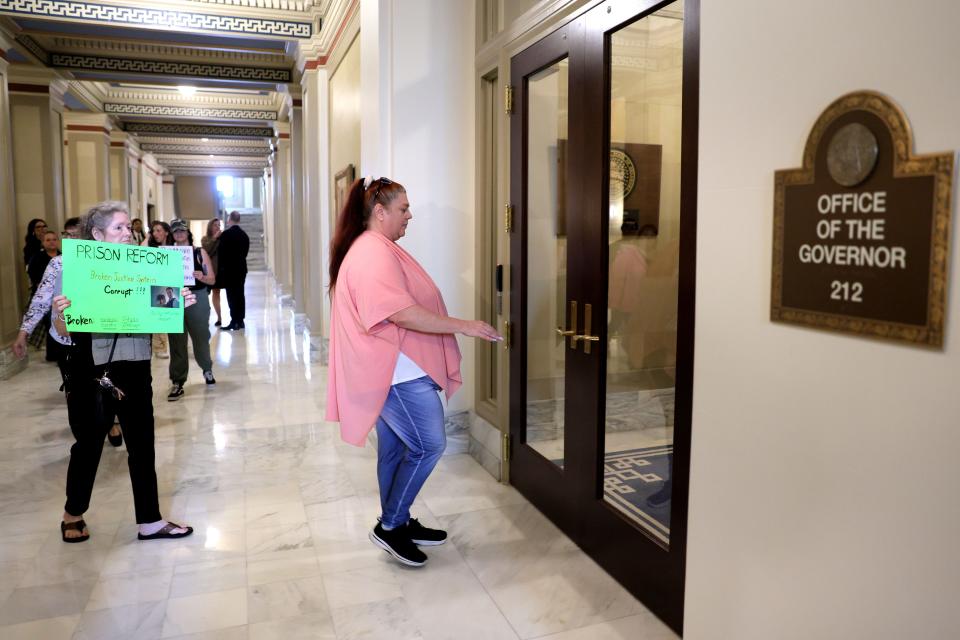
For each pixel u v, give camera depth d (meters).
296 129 9.65
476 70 4.05
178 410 5.46
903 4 1.29
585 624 2.48
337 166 6.83
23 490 3.76
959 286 1.23
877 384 1.40
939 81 1.23
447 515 3.40
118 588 2.73
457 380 2.92
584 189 2.90
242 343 8.77
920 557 1.33
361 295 2.64
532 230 3.47
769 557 1.72
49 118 9.12
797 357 1.59
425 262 4.16
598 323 2.82
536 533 3.21
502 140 3.70
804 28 1.52
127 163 15.13
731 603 1.86
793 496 1.63
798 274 1.57
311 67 7.60
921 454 1.31
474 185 4.19
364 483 3.89
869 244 1.39
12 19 7.36
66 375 3.04
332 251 2.87
